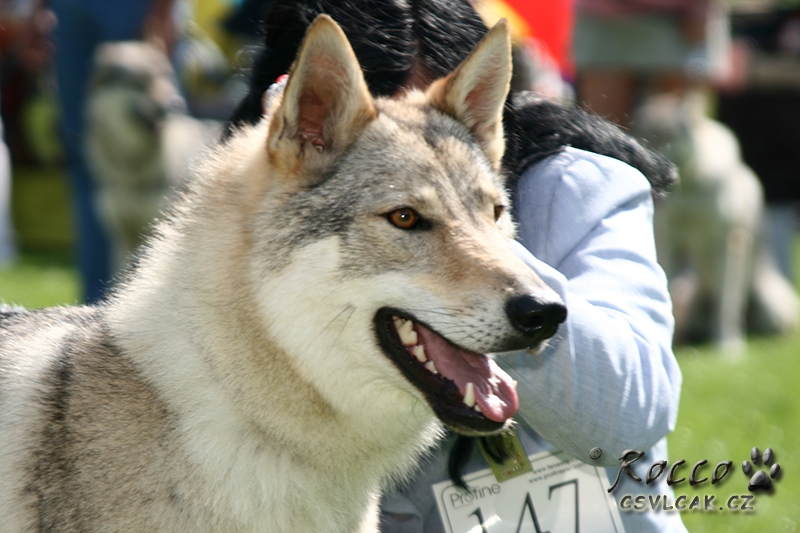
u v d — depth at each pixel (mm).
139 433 5797
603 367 5938
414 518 6961
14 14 24219
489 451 6633
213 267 6133
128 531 5664
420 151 6352
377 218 6152
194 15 23375
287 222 6156
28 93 24797
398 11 7055
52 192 24406
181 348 5961
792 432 12477
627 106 17844
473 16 7406
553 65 18766
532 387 5949
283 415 5980
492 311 5852
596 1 17125
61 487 5750
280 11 7137
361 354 6125
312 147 6301
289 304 6000
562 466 6754
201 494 5758
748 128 22016
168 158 19438
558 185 6660
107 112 18422
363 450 6242
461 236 6180
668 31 17125
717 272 18188
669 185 7582
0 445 5977
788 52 22812
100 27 18141
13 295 18156
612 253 6430
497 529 6734
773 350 17531
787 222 22625
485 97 6777
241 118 7438
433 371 6082
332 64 6219
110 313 6363
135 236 19609
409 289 6082
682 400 13719
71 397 5945
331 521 6125
